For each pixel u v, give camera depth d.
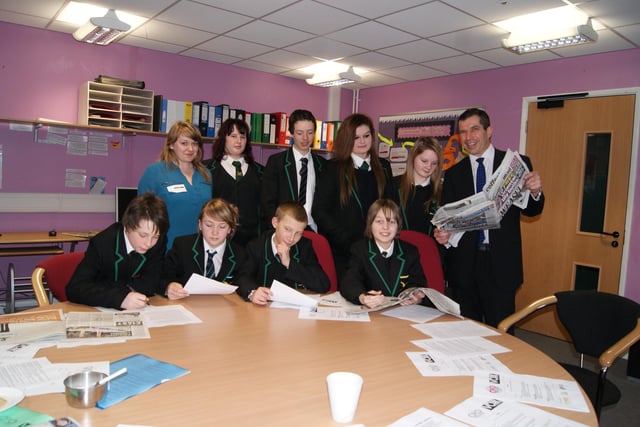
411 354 1.35
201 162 2.65
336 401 0.94
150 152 4.58
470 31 3.47
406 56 4.25
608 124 3.82
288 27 3.58
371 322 1.66
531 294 4.31
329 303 1.91
